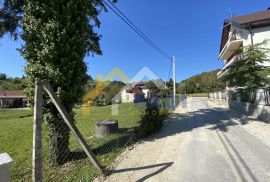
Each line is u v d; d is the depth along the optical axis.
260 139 8.12
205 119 14.02
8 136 11.05
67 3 6.32
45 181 5.09
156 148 7.42
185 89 71.00
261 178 4.84
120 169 5.61
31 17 6.11
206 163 5.82
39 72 6.03
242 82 14.43
